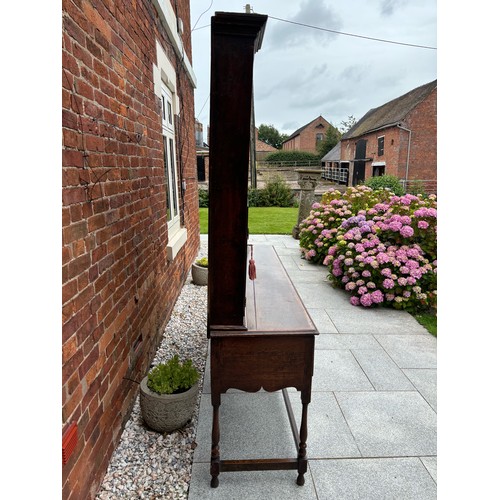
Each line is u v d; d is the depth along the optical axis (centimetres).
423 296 398
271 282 241
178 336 336
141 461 192
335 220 607
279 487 180
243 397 254
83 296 154
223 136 146
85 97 161
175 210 454
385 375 286
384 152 2009
